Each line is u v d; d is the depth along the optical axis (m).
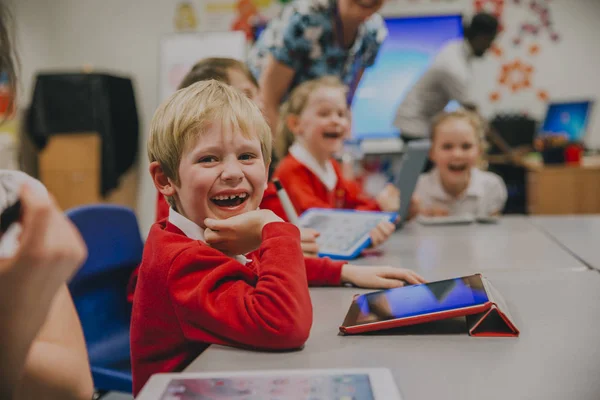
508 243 1.31
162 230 0.77
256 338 0.62
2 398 0.46
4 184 0.57
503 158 3.99
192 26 4.47
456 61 3.06
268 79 1.96
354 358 0.60
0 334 0.43
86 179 4.07
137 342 0.73
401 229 1.59
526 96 4.34
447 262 1.11
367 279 0.92
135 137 4.40
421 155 1.54
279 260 0.67
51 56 4.64
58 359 0.59
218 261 0.69
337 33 1.90
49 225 0.41
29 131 4.13
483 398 0.49
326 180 1.60
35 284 0.42
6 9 0.54
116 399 1.75
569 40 4.28
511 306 0.77
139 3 4.51
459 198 2.18
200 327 0.66
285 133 1.75
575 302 0.79
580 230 1.46
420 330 0.69
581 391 0.50
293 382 0.51
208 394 0.49
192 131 0.73
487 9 4.26
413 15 4.14
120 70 4.59
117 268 1.41
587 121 3.97
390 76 4.20
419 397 0.50
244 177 0.75
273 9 4.37
